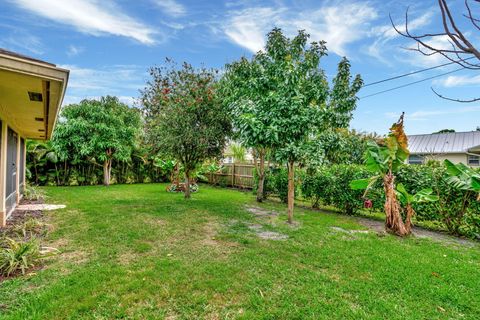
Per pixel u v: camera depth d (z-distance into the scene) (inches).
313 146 229.6
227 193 449.1
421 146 719.7
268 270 137.0
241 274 131.0
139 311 99.0
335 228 232.2
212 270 133.8
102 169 556.1
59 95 139.3
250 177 510.0
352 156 436.8
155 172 622.8
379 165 223.6
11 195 258.8
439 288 122.3
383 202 269.9
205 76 340.8
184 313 99.1
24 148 378.9
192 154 347.3
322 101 266.1
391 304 107.8
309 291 116.5
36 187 431.2
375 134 545.3
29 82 122.5
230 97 311.9
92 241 174.2
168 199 354.3
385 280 129.1
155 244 172.9
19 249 136.6
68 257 147.9
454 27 58.0
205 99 326.6
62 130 477.1
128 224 217.8
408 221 219.5
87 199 346.6
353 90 298.7
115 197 368.8
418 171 256.7
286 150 223.9
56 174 503.8
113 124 527.8
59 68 113.7
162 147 336.8
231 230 212.1
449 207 233.1
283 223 242.4
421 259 159.2
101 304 102.1
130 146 560.1
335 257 157.9
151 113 463.2
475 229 219.8
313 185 328.5
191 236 192.5
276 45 290.4
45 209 277.7
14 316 93.5
